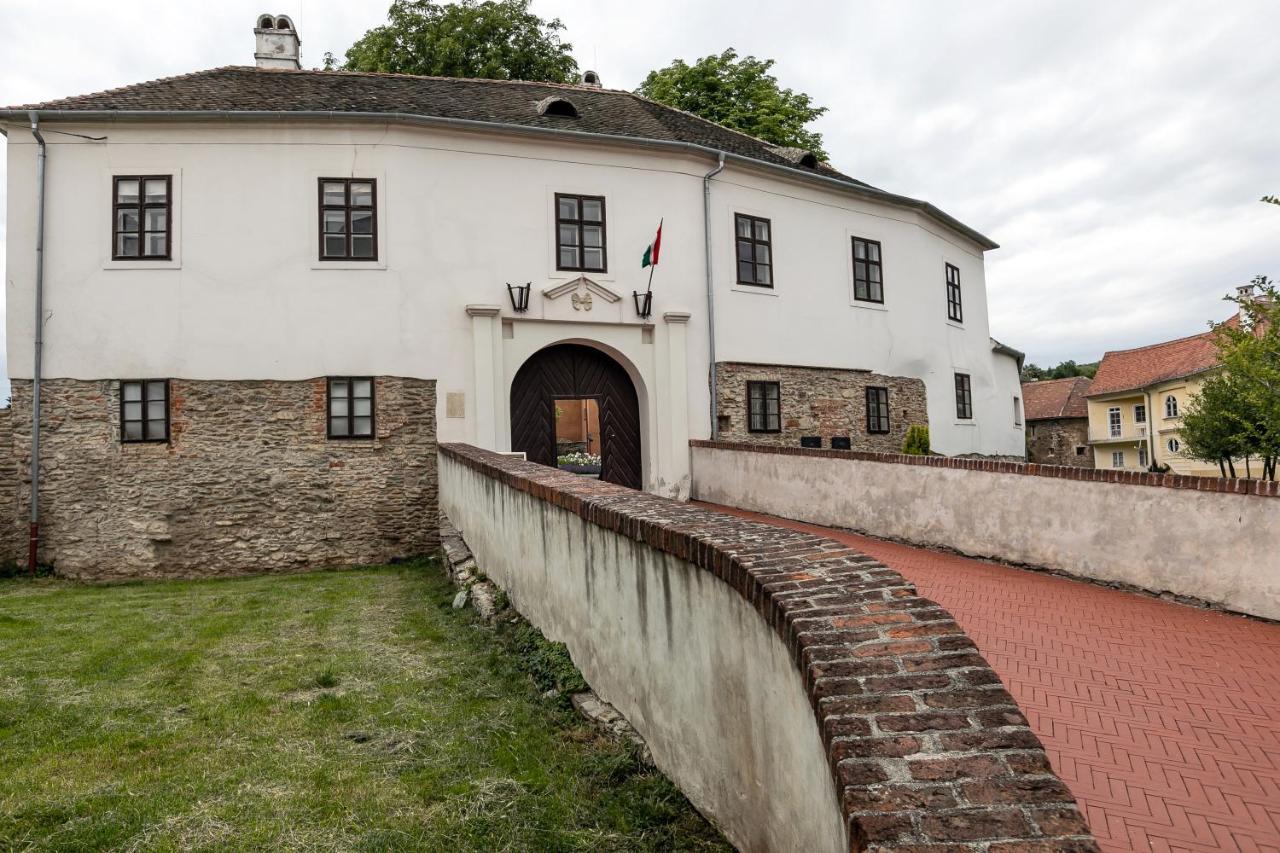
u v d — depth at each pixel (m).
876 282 19.52
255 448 13.38
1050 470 9.23
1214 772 4.09
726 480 15.05
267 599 10.54
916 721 2.42
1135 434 41.25
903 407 19.72
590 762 4.71
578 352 15.92
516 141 14.89
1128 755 4.31
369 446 13.73
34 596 11.18
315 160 13.80
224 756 4.91
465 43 24.88
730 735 3.66
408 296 14.02
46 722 5.52
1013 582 8.83
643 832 3.90
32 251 13.03
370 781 4.53
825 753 2.48
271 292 13.53
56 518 12.91
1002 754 2.28
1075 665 5.88
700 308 16.28
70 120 13.09
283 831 3.94
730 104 27.50
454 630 8.27
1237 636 6.63
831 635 2.86
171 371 13.19
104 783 4.51
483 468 9.71
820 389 18.03
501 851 3.73
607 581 5.39
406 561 13.72
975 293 23.92
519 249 14.80
